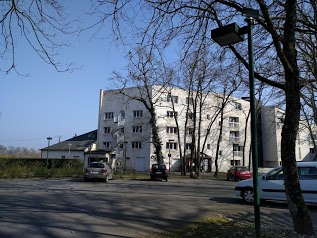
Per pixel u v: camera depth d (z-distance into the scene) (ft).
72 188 64.18
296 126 23.75
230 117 219.41
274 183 43.34
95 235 24.54
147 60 27.91
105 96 213.05
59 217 31.65
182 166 139.54
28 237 23.67
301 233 23.35
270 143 226.58
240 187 45.83
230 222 29.30
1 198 45.16
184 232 25.09
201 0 27.14
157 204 42.37
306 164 42.47
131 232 25.66
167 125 195.00
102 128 211.00
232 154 220.02
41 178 100.63
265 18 24.56
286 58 23.99
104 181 90.27
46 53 22.71
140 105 196.95
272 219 31.60
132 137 198.08
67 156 213.87
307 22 28.96
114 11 23.86
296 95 23.75
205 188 72.95
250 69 20.40
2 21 21.54
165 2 25.82
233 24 20.76
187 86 119.65
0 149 281.74
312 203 42.88
